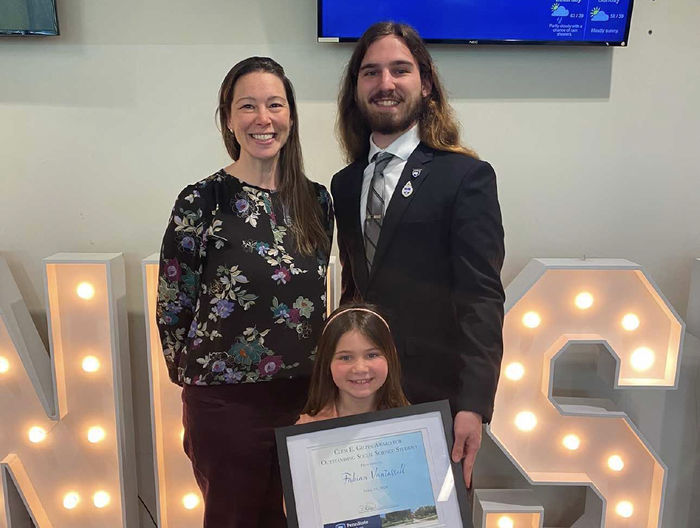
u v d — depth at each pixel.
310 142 1.72
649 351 1.62
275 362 1.28
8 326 1.58
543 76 1.70
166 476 1.72
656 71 1.70
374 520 1.09
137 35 1.66
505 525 1.77
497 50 1.68
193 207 1.24
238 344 1.26
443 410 1.14
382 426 1.13
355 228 1.32
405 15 1.60
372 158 1.31
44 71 1.67
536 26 1.62
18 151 1.72
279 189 1.32
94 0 1.64
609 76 1.70
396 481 1.11
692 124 1.73
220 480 1.32
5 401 1.66
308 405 1.23
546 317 1.62
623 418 1.62
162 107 1.70
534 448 1.69
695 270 1.75
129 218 1.76
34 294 1.79
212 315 1.25
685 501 1.89
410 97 1.23
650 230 1.79
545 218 1.77
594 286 1.60
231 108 1.28
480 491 1.81
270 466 1.34
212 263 1.25
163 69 1.68
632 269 1.54
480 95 1.70
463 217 1.17
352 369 1.16
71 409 1.69
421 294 1.23
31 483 1.71
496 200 1.20
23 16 1.60
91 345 1.66
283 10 1.65
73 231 1.77
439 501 1.10
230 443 1.29
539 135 1.73
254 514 1.36
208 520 1.36
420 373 1.26
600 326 1.62
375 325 1.17
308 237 1.32
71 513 1.74
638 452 1.68
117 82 1.68
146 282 1.57
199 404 1.29
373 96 1.24
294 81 1.69
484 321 1.14
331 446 1.11
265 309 1.26
